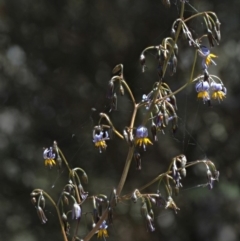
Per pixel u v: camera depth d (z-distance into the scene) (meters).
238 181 2.36
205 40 2.16
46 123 2.46
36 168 2.42
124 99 2.31
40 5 2.51
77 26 2.50
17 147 2.44
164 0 1.40
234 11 2.35
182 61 2.29
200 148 2.23
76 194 1.45
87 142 2.35
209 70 2.35
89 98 2.46
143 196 1.39
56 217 2.30
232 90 2.37
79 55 2.51
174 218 2.35
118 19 2.45
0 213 2.35
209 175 1.41
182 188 2.31
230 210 2.29
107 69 2.48
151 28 2.39
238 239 2.27
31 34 2.53
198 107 2.24
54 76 2.52
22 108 2.49
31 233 2.34
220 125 2.35
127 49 2.43
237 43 2.37
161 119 1.39
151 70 2.34
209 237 2.28
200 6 2.27
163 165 2.36
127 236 2.41
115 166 2.37
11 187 2.40
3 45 2.53
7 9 2.51
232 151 2.36
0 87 2.51
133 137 1.40
